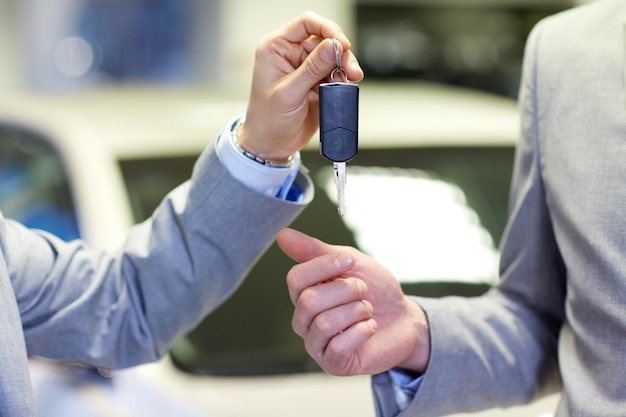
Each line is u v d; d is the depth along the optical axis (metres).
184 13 7.18
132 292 1.65
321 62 1.42
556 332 1.71
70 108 3.20
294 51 1.51
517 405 1.68
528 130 1.64
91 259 1.68
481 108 3.35
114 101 3.40
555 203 1.54
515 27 8.05
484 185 2.76
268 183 1.57
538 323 1.70
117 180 2.60
